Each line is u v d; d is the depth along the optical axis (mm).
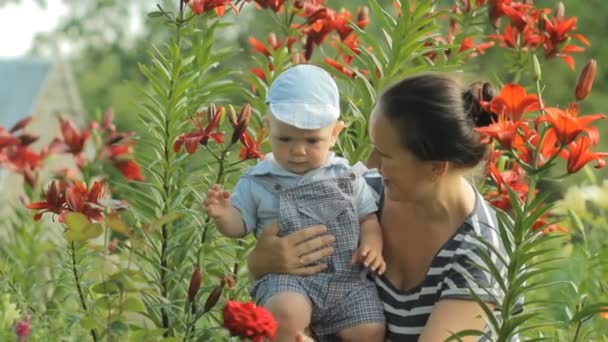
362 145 4941
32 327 4652
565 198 5883
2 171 10836
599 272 5309
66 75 19344
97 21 29344
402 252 3986
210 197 4059
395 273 4020
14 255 5664
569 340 4961
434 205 3848
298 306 3953
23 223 5758
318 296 4004
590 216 5844
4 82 19031
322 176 4059
